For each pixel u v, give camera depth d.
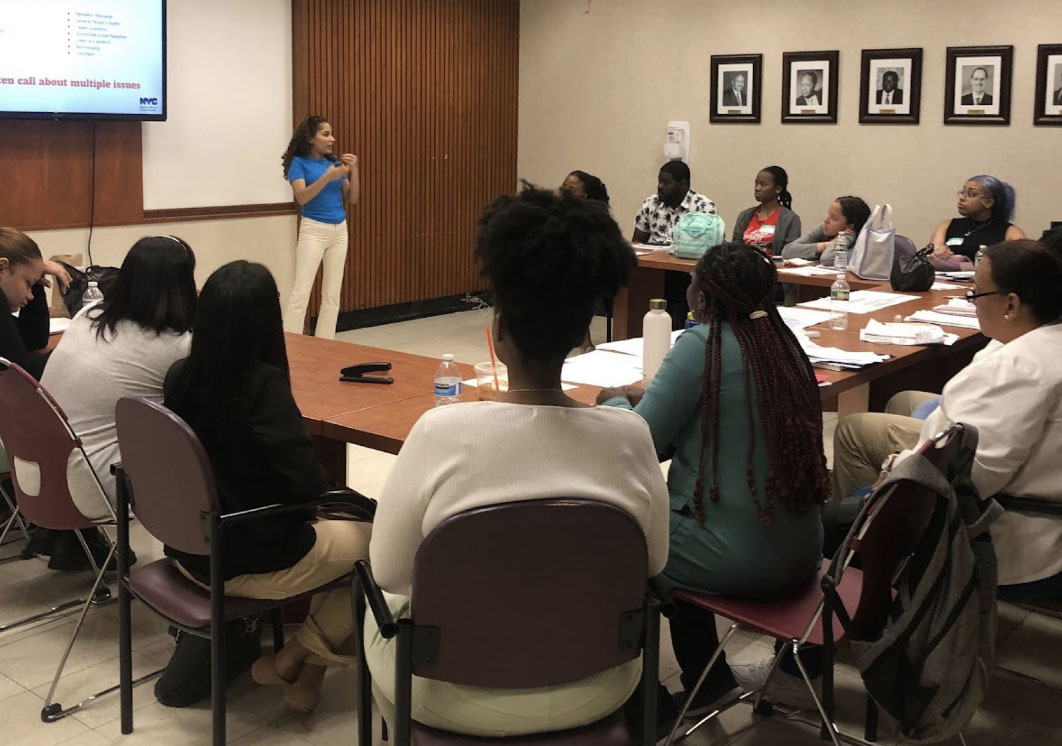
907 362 3.36
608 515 1.53
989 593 2.03
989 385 2.22
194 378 2.17
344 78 7.13
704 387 2.09
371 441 2.53
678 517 2.16
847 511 2.50
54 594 3.14
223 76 6.46
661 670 2.76
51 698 2.53
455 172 8.10
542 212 1.53
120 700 2.46
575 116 8.31
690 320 2.81
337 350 3.49
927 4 6.72
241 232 6.72
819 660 2.59
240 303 2.13
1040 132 6.44
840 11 7.04
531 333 1.54
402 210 7.73
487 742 1.62
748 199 7.61
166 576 2.32
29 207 5.66
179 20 6.16
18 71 5.34
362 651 1.82
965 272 5.26
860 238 5.18
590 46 8.15
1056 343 2.25
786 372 2.09
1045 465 2.26
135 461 2.20
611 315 6.55
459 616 1.54
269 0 6.64
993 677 2.75
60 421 2.46
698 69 7.67
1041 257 2.31
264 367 2.18
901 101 6.88
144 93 5.90
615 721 1.70
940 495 1.89
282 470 2.16
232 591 2.22
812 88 7.20
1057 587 2.29
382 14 7.32
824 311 4.17
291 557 2.21
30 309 3.53
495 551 1.50
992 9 6.50
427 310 8.19
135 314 2.71
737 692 2.60
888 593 2.00
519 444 1.54
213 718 2.20
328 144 6.56
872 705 2.39
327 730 2.48
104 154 5.93
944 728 1.95
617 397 2.44
